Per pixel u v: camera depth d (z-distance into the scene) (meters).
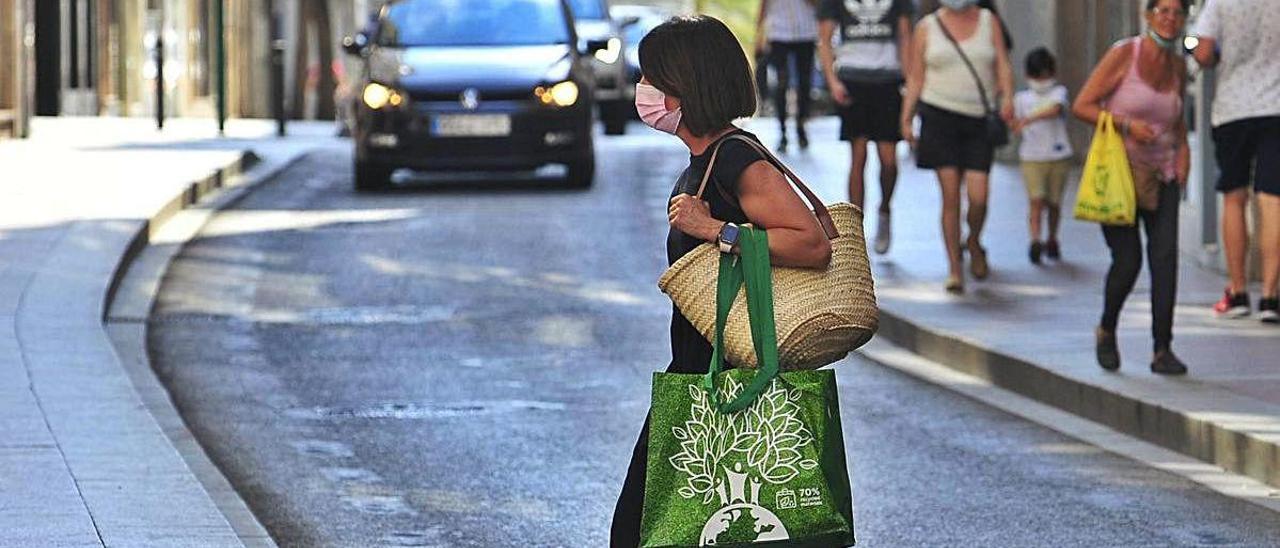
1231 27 21.22
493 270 26.95
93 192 32.22
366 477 15.68
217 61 49.69
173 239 29.11
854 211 9.06
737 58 9.19
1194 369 18.81
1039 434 17.48
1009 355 19.67
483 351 21.55
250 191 35.78
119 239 27.20
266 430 17.53
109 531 12.67
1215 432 16.09
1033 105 27.02
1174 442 16.73
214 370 20.41
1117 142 18.27
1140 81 18.36
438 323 23.19
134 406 16.98
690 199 8.95
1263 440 15.41
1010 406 18.84
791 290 8.86
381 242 29.25
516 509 14.55
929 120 24.50
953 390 19.67
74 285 23.89
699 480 8.74
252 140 47.09
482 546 13.48
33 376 18.33
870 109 27.47
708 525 8.71
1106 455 16.56
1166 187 18.52
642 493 9.41
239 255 27.92
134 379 19.77
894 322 22.55
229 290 25.22
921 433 17.50
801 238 8.85
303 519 14.30
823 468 8.79
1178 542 13.57
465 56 36.84
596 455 16.45
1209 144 26.42
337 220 31.58
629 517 9.45
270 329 22.78
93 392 17.62
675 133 9.28
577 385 19.72
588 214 32.38
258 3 76.06
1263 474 15.46
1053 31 40.53
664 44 9.19
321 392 19.31
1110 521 14.19
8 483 14.02
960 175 24.53
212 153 40.16
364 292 25.23
